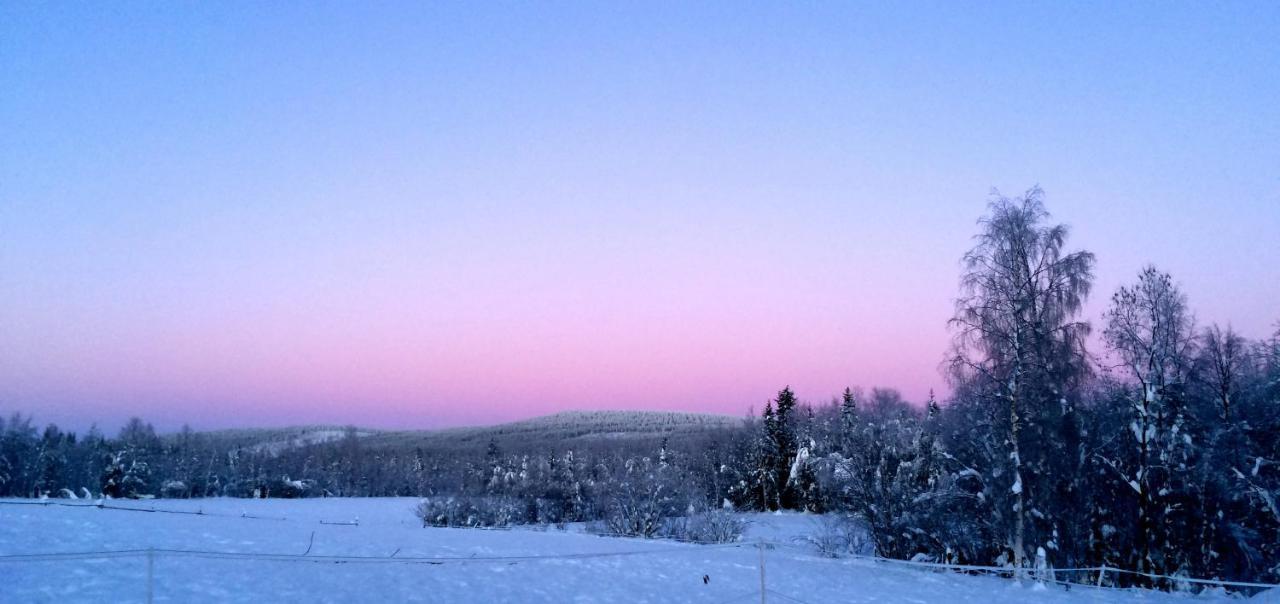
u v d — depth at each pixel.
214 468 118.88
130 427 112.31
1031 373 28.16
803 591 22.14
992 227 29.84
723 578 23.64
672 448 130.75
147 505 51.56
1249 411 32.50
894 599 21.55
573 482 76.69
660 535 48.59
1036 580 25.25
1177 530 30.16
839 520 40.38
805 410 86.31
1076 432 29.64
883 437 38.00
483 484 108.75
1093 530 32.06
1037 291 29.19
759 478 85.69
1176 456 29.95
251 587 17.59
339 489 131.75
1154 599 22.36
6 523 23.30
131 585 16.45
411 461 152.38
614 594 20.38
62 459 88.69
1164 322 29.91
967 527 32.91
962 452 32.34
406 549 25.69
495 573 21.98
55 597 14.96
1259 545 30.39
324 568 20.67
